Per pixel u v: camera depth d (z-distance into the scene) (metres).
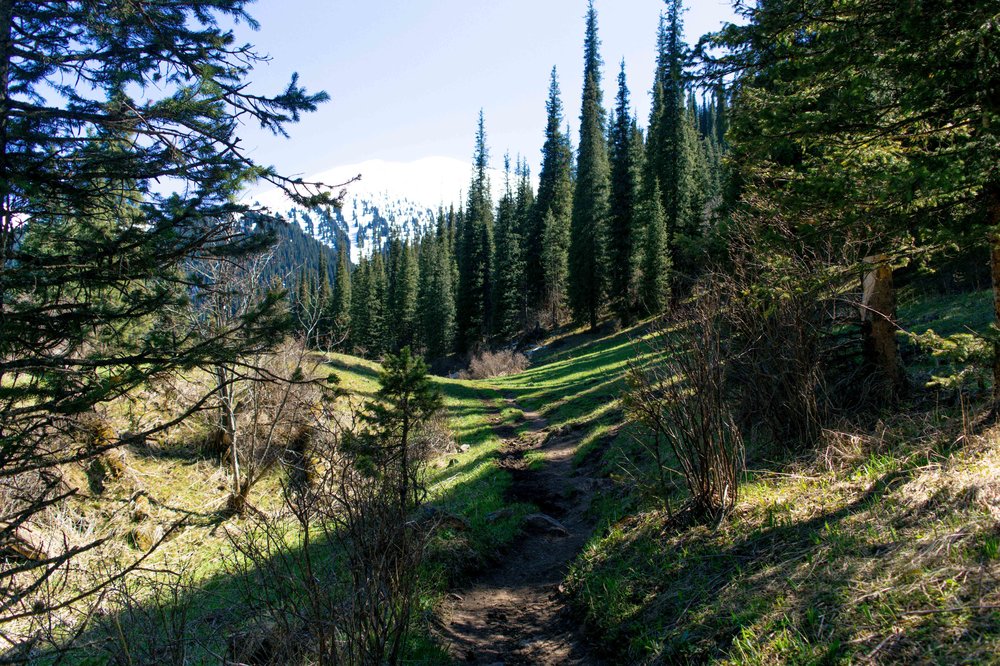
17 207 4.40
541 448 17.86
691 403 6.48
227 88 5.13
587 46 51.72
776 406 7.43
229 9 5.09
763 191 6.84
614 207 43.56
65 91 4.92
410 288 77.31
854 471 5.93
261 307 4.70
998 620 3.10
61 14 4.57
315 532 8.95
